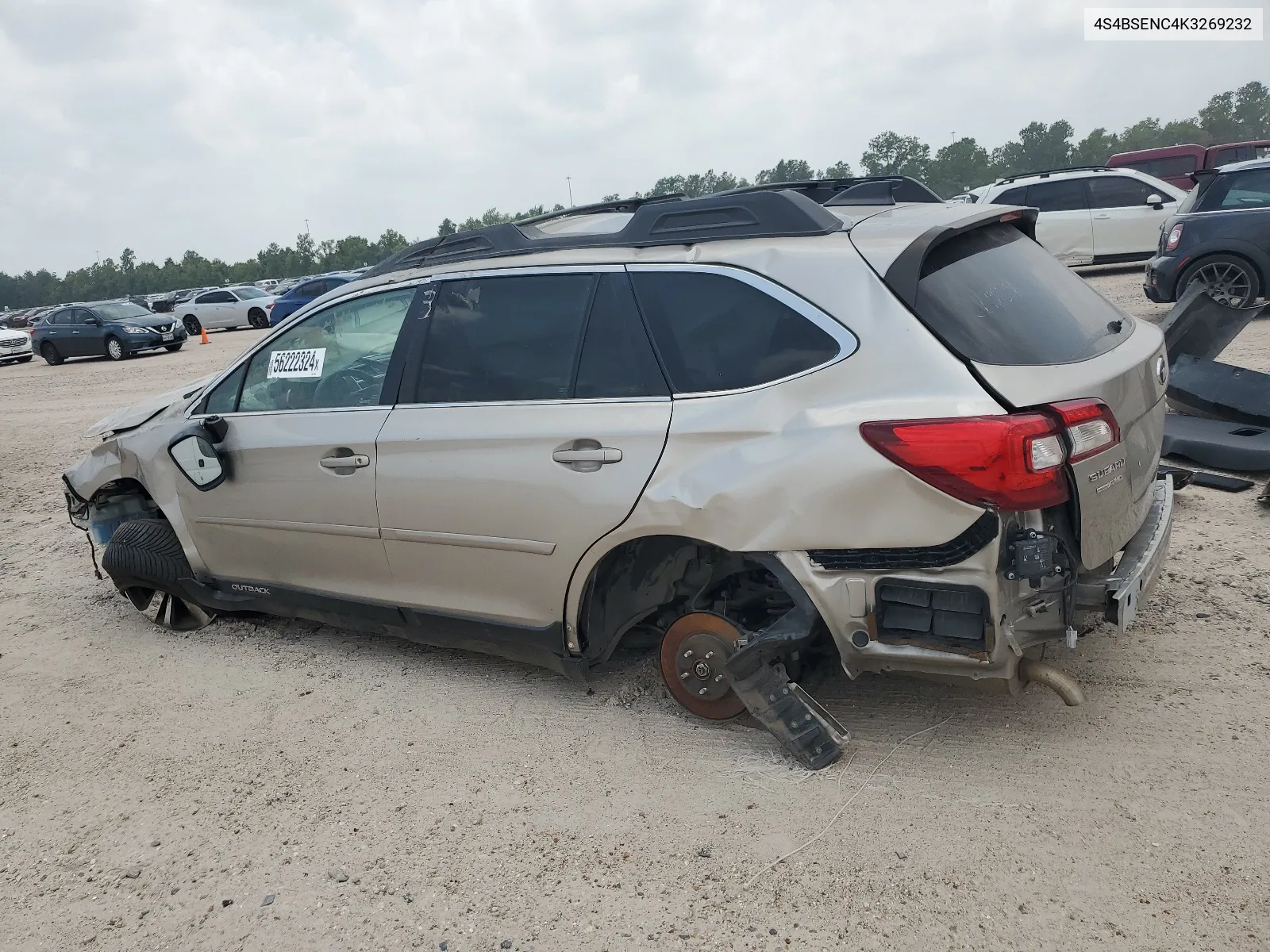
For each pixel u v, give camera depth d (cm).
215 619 492
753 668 314
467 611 371
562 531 331
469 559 360
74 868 300
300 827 310
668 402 313
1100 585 281
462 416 353
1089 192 1647
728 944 244
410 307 378
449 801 317
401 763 343
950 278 289
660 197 403
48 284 19212
